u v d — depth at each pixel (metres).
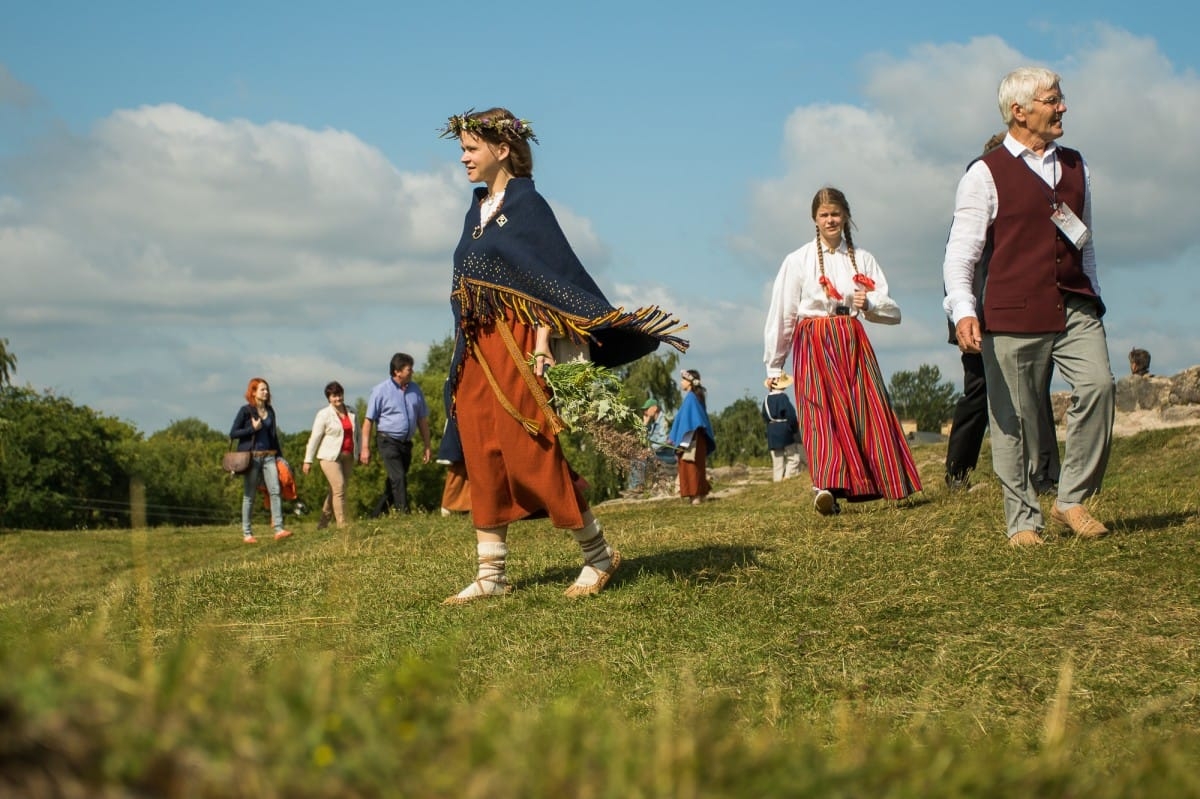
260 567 7.87
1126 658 4.17
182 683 1.57
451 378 6.04
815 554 6.45
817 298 8.64
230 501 63.25
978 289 6.70
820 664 4.37
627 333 5.89
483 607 5.77
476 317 5.85
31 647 1.58
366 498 49.69
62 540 17.72
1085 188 6.45
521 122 5.90
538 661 4.62
